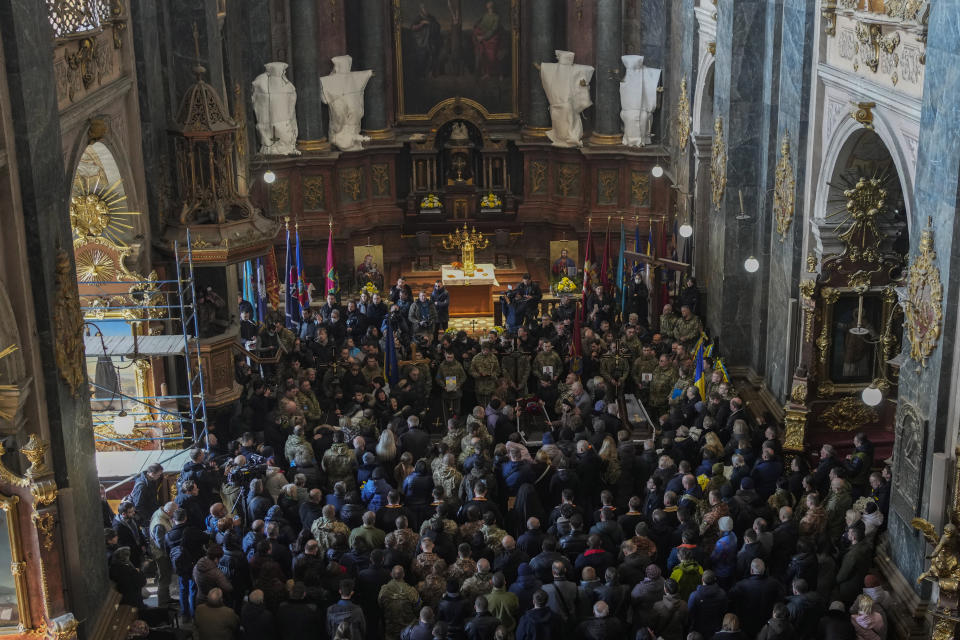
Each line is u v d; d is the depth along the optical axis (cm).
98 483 1470
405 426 1836
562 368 2147
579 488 1598
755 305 2147
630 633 1341
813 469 1842
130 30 1898
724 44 2112
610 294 2561
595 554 1377
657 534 1458
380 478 1571
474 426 1733
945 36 1338
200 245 1948
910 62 1495
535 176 3091
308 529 1506
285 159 2917
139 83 1942
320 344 2228
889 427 1867
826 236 1800
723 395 1891
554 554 1370
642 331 2256
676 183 2725
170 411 1878
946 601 1338
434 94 3081
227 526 1463
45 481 1262
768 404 2042
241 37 2859
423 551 1393
